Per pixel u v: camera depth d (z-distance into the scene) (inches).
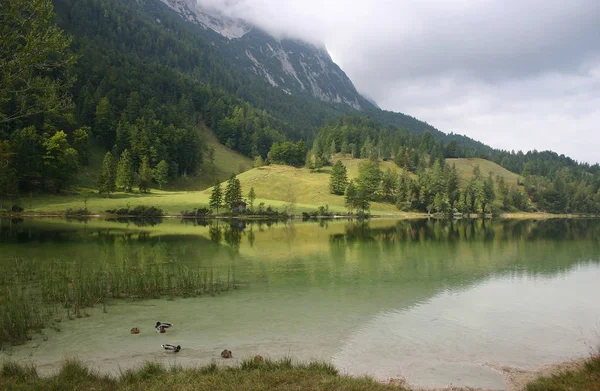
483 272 1707.7
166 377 574.6
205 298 1200.8
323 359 738.2
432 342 845.2
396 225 5078.7
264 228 4190.5
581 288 1402.6
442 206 7736.2
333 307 1111.6
